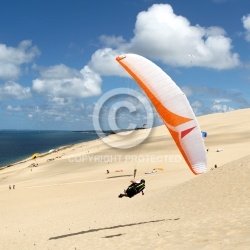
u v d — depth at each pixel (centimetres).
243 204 1948
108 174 5259
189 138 1499
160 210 2362
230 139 7925
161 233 1458
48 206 3522
